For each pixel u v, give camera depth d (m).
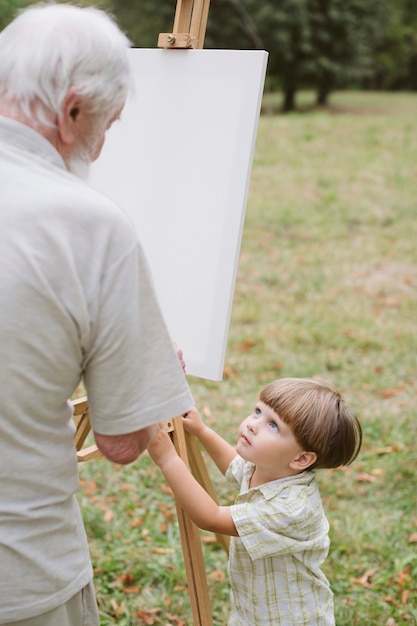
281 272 7.28
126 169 2.38
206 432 2.28
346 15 17.27
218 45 16.25
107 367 1.41
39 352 1.35
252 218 8.89
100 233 1.37
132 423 1.45
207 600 2.22
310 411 1.94
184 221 2.27
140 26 15.99
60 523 1.52
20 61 1.38
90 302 1.37
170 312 2.30
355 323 6.14
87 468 3.91
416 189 10.05
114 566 3.11
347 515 3.59
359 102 19.06
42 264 1.32
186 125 2.26
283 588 2.02
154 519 3.51
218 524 1.94
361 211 9.21
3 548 1.43
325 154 11.78
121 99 1.47
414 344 5.78
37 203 1.33
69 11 1.45
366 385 5.07
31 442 1.42
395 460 4.06
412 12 21.38
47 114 1.40
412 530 3.47
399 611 2.89
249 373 5.21
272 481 2.04
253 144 2.15
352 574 3.15
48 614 1.54
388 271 7.45
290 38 16.84
